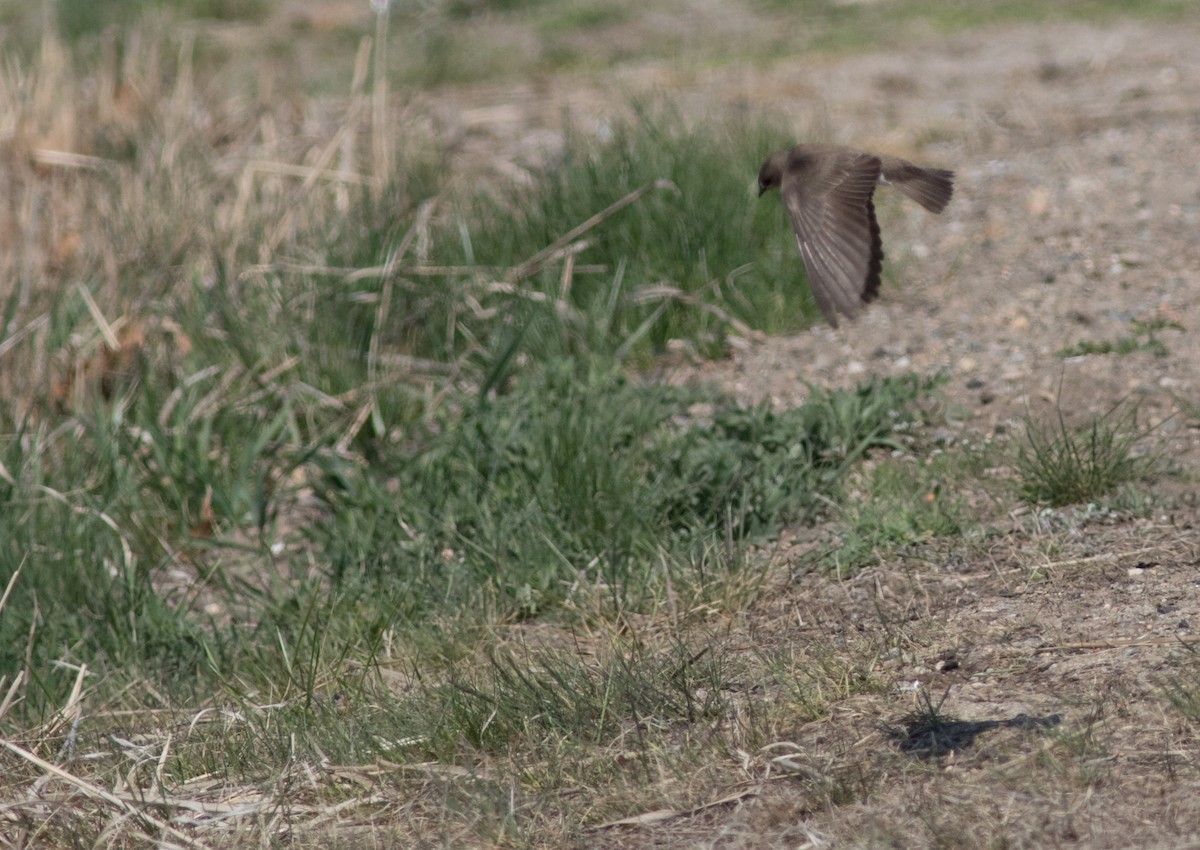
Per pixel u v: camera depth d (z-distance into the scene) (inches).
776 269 1336.1
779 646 763.4
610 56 2352.4
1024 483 935.7
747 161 1470.2
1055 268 1344.7
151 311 1300.4
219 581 1057.5
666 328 1305.4
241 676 861.8
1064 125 1813.5
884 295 1349.7
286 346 1267.2
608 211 1346.0
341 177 1472.7
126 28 2258.9
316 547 1070.4
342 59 2338.8
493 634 841.5
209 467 1128.2
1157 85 1950.1
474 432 1083.3
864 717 669.3
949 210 1546.5
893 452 1037.8
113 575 1031.0
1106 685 663.1
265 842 626.2
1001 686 682.2
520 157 1697.8
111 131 1606.8
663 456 1023.6
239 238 1385.3
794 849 569.9
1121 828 546.6
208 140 1625.2
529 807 624.7
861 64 2203.5
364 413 1179.9
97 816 683.4
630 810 618.2
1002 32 2358.5
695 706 701.9
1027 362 1156.5
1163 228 1408.7
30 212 1385.3
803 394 1171.9
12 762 761.0
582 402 1090.7
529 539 936.9
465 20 2635.3
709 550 889.5
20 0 2500.0
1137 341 1159.0
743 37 2432.3
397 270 1321.4
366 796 667.4
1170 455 973.8
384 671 832.9
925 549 866.8
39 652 911.0
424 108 1836.9
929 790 592.4
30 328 1230.9
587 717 696.4
